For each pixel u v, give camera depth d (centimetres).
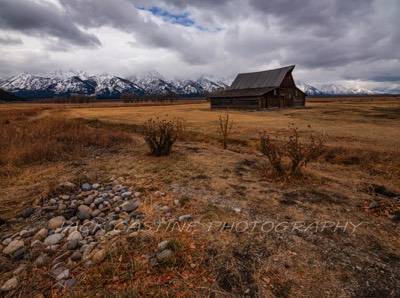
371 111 2831
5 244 331
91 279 258
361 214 408
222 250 308
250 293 240
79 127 1415
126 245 317
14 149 805
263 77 3897
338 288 246
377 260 291
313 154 600
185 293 240
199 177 589
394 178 629
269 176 591
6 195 486
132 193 501
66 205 451
